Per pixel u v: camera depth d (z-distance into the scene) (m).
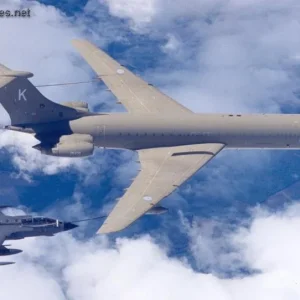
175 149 119.44
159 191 108.81
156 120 119.25
